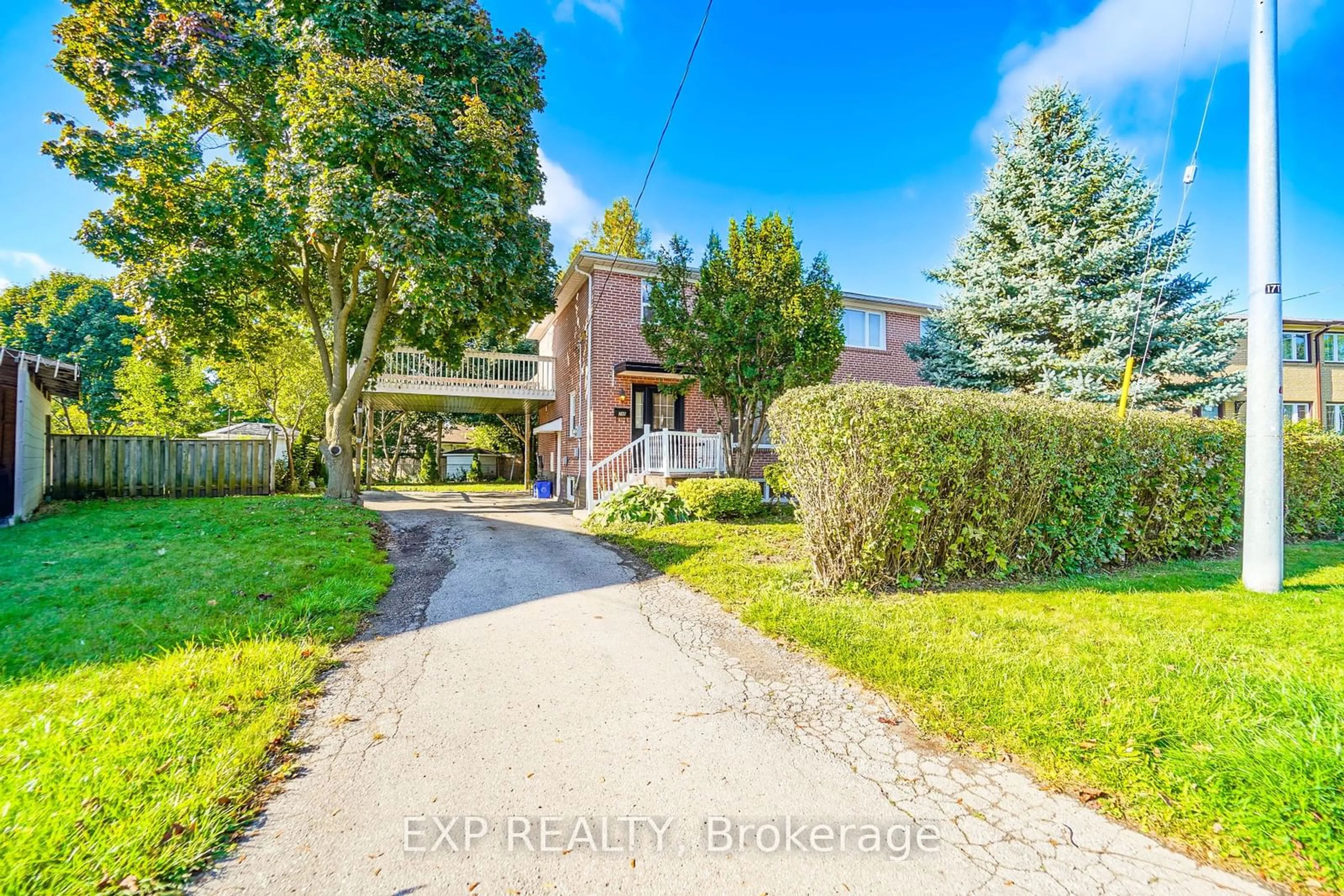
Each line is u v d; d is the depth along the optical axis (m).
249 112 10.67
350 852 2.09
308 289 11.95
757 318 9.78
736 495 9.72
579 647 4.22
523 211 11.31
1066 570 6.13
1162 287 10.77
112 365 25.86
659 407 14.28
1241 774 2.28
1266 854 1.96
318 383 18.23
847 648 3.86
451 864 2.04
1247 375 5.34
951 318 12.52
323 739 2.90
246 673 3.46
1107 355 10.72
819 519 5.46
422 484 25.80
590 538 8.67
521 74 10.71
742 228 10.35
